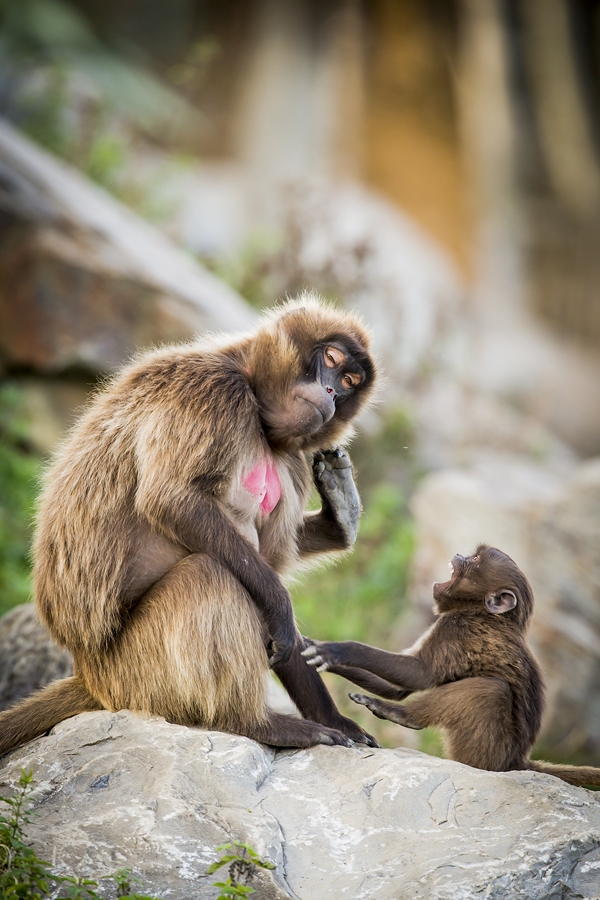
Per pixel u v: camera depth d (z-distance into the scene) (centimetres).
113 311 1636
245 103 3966
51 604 730
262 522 754
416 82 4106
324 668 730
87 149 2339
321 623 1527
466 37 4128
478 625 753
